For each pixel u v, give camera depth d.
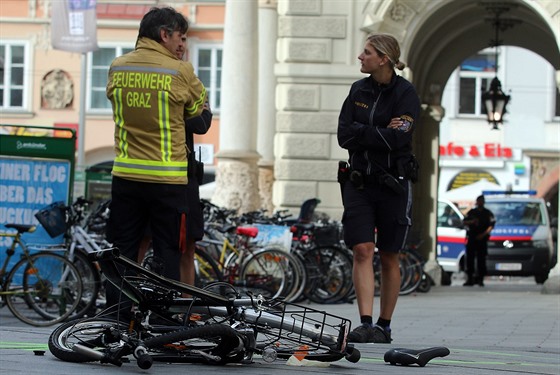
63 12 85.25
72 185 41.44
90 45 84.81
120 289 20.58
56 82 133.88
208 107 27.08
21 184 41.31
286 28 63.75
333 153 63.53
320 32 63.53
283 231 49.84
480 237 85.25
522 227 93.38
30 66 133.75
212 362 20.50
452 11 68.88
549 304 52.88
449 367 22.69
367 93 28.00
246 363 20.61
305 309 20.94
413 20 62.78
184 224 22.88
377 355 24.98
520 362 25.44
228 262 49.28
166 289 20.80
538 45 79.75
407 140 27.64
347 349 21.16
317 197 63.53
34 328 35.91
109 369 19.42
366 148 27.80
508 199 95.00
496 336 35.34
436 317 43.56
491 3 68.62
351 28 63.34
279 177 63.78
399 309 48.62
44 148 41.34
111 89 22.70
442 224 101.69
